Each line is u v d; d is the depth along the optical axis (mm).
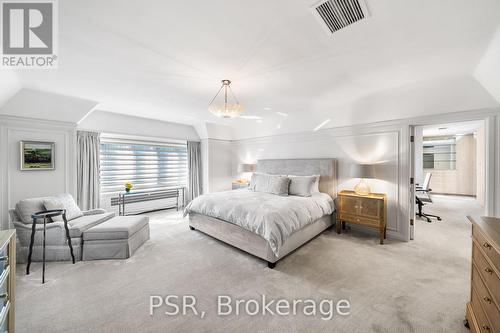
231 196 3496
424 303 1760
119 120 4320
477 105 2561
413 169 3191
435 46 1863
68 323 1568
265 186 3975
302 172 4230
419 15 1460
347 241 3154
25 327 1525
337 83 2727
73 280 2143
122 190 4746
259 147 5352
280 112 4215
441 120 2846
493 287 1138
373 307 1722
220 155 5906
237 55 2006
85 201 3889
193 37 1716
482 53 1958
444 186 7133
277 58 2066
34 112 3078
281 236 2383
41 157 3211
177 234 3512
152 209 5074
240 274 2252
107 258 2605
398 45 1850
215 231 3166
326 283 2072
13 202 3006
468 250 2797
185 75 2443
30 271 2316
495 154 2492
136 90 2936
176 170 5734
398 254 2697
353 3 1353
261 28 1607
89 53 1952
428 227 3746
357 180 3662
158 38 1728
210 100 3424
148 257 2666
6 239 1241
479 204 5492
